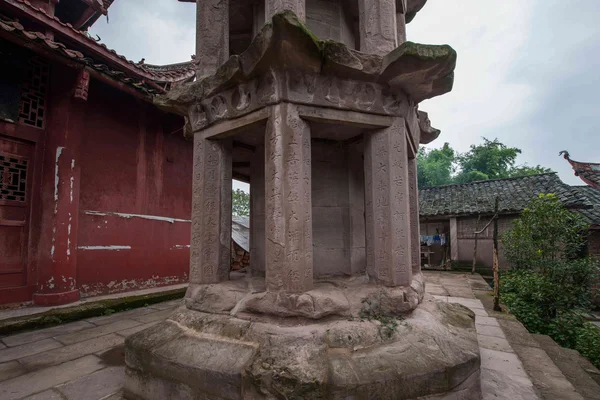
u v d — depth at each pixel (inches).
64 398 120.0
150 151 334.0
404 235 129.5
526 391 115.9
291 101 118.6
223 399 96.4
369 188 137.1
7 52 238.1
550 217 310.2
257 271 161.2
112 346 176.9
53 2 325.4
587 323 259.1
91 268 273.7
